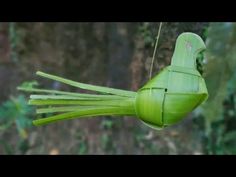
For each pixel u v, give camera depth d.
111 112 0.57
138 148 1.96
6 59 2.04
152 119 0.56
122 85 1.95
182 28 1.01
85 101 0.56
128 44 1.92
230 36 1.34
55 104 0.56
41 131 2.02
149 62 1.27
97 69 1.97
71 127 2.02
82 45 1.98
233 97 1.90
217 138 1.97
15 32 2.01
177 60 0.57
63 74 2.00
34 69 2.02
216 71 1.34
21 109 2.02
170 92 0.56
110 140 1.99
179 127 1.98
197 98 0.56
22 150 2.00
